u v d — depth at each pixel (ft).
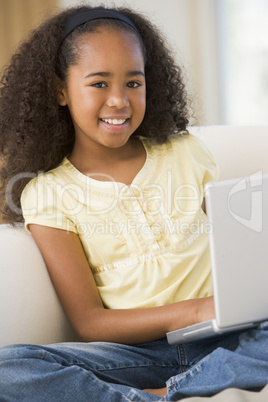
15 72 6.47
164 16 16.38
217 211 4.52
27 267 5.75
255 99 17.03
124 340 5.50
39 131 6.33
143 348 5.59
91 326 5.54
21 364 4.76
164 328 5.34
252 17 16.78
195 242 5.95
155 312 5.37
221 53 16.97
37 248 5.91
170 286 5.68
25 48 6.45
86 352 5.24
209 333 4.76
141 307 5.64
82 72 5.88
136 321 5.40
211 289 5.82
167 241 5.86
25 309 5.68
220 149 7.73
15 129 6.43
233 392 4.39
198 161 6.51
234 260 4.59
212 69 17.01
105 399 4.78
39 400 4.73
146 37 6.68
